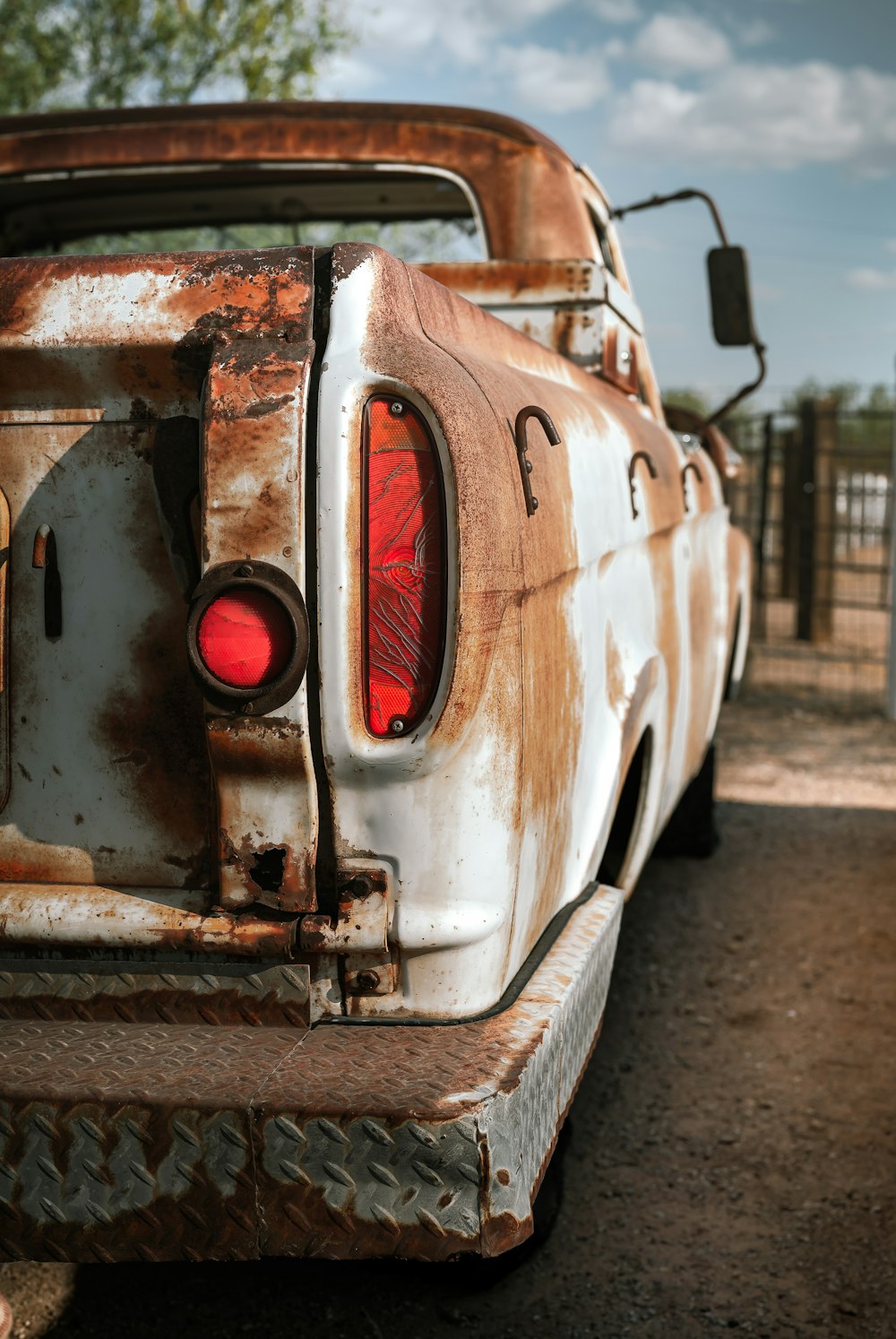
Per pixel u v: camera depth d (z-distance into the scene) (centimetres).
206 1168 135
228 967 153
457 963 152
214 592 142
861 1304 218
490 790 151
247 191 336
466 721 145
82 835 162
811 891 450
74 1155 137
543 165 289
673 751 288
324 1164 134
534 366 212
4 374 155
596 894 204
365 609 144
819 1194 254
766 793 613
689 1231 241
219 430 143
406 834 148
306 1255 136
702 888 453
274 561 143
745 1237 238
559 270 262
